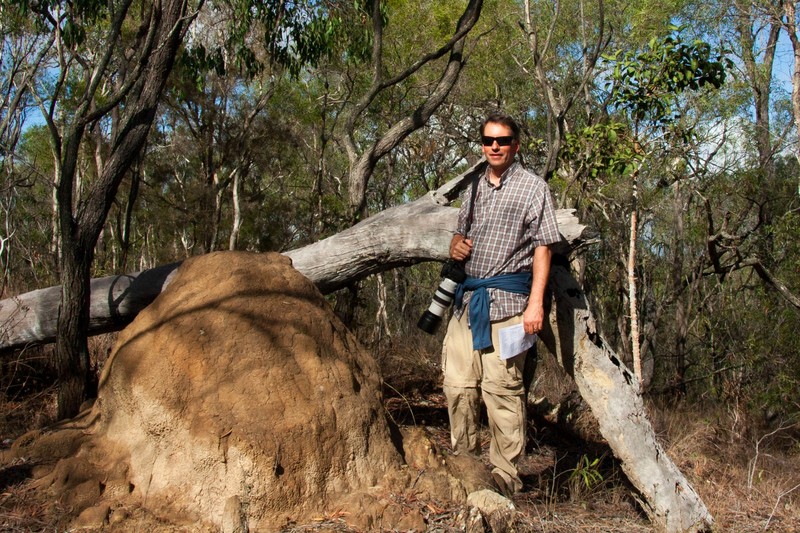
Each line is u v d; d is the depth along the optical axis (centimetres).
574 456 648
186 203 1330
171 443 394
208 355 409
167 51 607
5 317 657
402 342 1010
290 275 459
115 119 960
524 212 450
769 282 848
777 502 504
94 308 642
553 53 1318
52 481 405
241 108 1408
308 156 1664
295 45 1107
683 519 452
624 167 720
